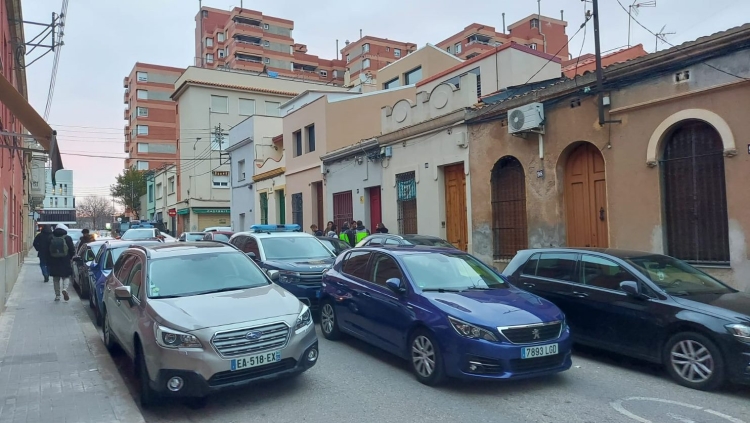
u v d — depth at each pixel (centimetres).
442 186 1498
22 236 2400
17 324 980
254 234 1148
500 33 8625
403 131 1617
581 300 716
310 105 2294
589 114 1087
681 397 565
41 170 4003
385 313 693
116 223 5441
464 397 571
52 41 1641
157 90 7600
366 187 1848
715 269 892
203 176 4419
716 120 884
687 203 951
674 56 930
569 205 1166
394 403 555
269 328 554
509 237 1303
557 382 622
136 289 646
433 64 2397
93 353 765
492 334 568
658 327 625
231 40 8200
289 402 562
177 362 516
